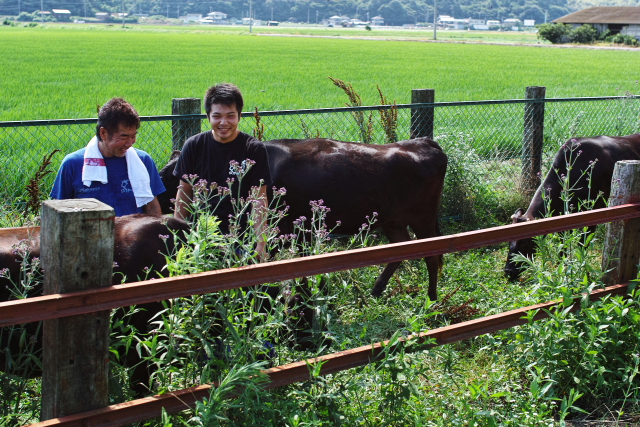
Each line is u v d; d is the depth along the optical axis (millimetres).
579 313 3752
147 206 4098
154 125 10867
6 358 2725
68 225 2316
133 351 3037
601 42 78688
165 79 27094
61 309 2314
